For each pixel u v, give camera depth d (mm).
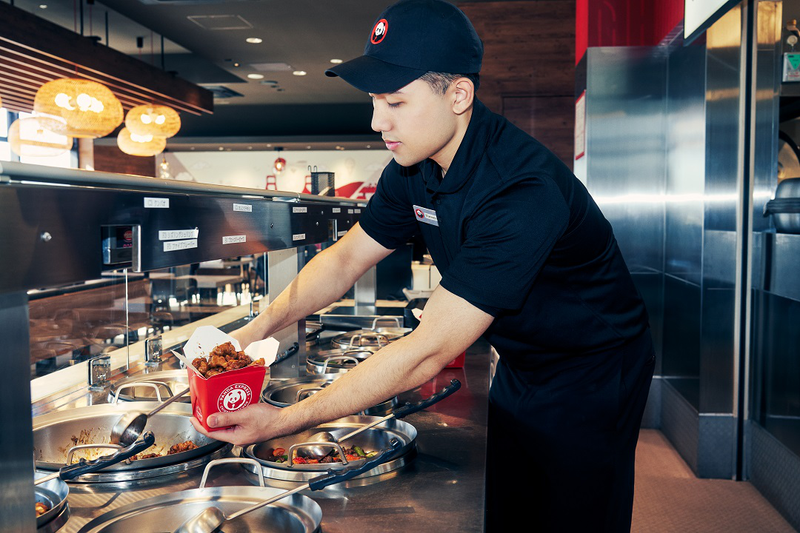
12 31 4547
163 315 3990
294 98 11617
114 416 1378
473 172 1101
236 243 1144
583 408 1356
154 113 6426
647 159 4039
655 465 3490
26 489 645
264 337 1329
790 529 2727
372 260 1466
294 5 6367
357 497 1061
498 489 1510
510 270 1010
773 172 3117
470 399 1698
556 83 6148
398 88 947
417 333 1008
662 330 4055
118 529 914
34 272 645
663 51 3969
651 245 4055
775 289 2900
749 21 3072
